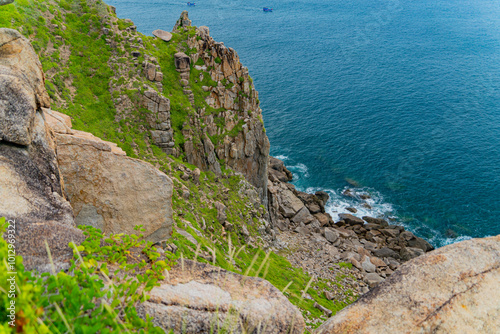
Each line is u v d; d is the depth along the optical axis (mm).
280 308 6562
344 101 118250
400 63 154875
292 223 66875
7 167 7812
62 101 43906
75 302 4609
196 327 5879
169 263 7000
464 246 6578
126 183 14109
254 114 59562
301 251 57344
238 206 52781
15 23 45094
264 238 54031
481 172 80688
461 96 120438
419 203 72625
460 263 6191
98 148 13750
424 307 5590
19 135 8234
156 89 49812
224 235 44156
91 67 49062
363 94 123750
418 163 84938
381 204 73188
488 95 120312
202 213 43938
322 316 36719
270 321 6277
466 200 72625
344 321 5805
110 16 54250
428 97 120438
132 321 5094
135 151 45406
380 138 95875
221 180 54875
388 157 87625
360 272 53750
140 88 47969
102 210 13773
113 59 50594
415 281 6066
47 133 9961
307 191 77500
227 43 183625
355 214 70562
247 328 5742
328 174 82625
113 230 13852
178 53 54125
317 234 63562
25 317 3691
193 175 48469
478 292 5691
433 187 76750
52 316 4285
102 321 4645
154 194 14484
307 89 127750
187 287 6539
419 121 104312
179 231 31516
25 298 3820
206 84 55938
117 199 13938
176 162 48125
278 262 48938
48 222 6883
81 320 4496
